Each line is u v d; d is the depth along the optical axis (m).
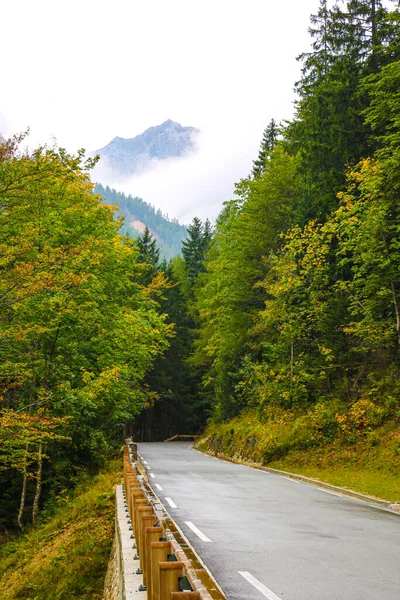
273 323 31.67
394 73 23.97
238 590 6.16
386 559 7.77
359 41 32.62
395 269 24.30
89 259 19.17
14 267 15.02
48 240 18.09
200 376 67.44
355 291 26.95
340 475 20.56
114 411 28.05
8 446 19.94
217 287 38.25
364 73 31.36
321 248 27.47
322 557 7.87
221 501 13.83
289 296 29.11
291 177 37.12
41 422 16.00
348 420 25.00
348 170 29.23
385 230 24.14
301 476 20.89
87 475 24.61
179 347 64.88
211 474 21.12
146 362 32.03
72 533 15.72
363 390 26.39
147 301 30.22
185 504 13.20
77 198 21.25
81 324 20.70
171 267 76.38
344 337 28.36
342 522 11.08
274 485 17.95
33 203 15.66
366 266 24.95
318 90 33.34
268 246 37.06
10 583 14.27
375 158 28.83
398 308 25.17
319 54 38.34
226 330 37.91
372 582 6.52
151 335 27.75
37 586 13.02
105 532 14.62
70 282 15.90
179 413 64.56
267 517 11.49
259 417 30.58
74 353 21.31
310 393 28.73
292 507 13.12
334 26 33.22
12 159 14.47
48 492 23.78
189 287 78.19
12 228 16.75
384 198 25.16
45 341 20.27
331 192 29.59
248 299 36.88
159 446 45.84
